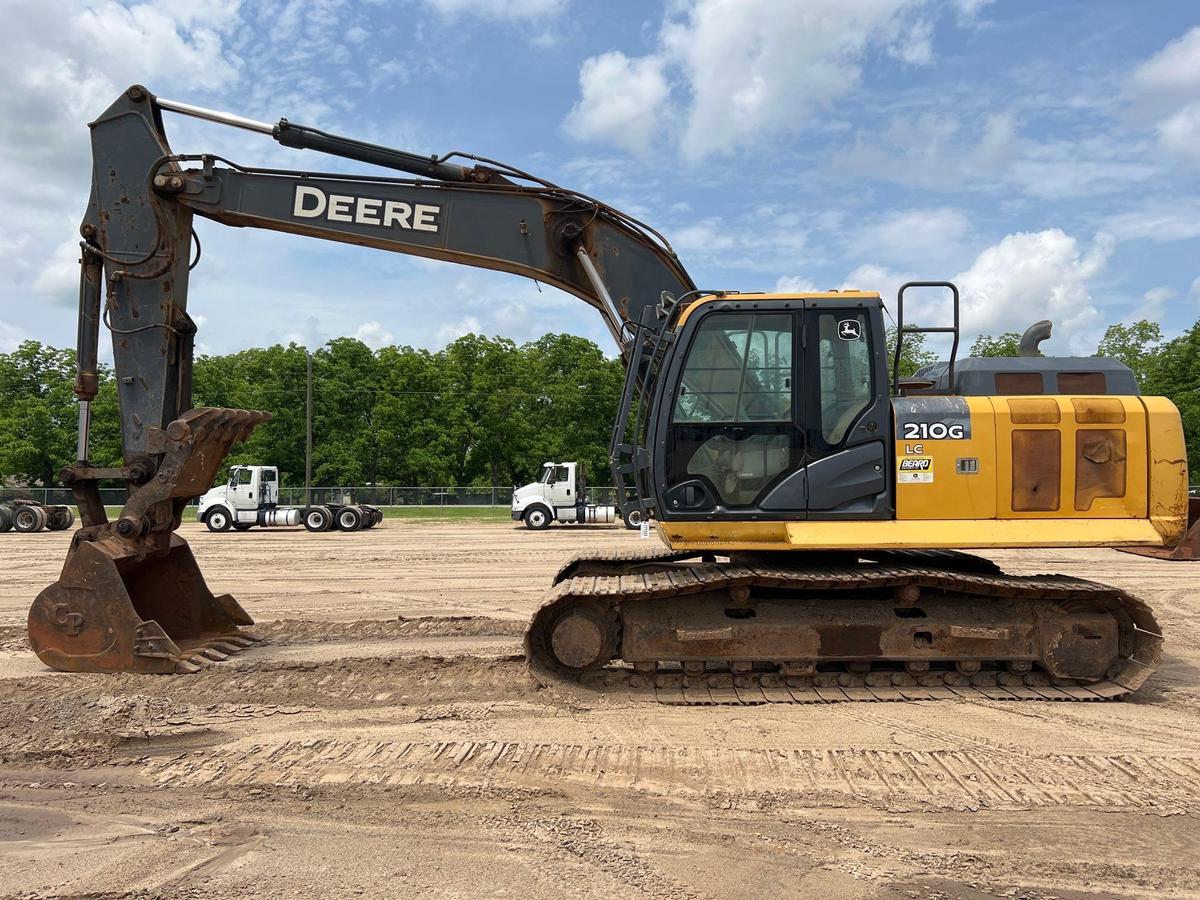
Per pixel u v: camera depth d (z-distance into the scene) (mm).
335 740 5164
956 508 6082
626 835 3947
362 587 12578
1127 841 3889
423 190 7215
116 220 7145
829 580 5941
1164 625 9203
